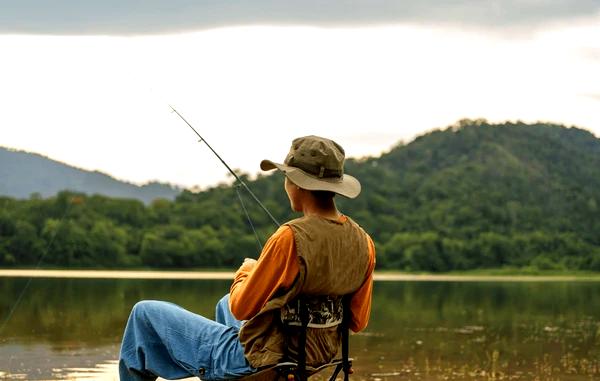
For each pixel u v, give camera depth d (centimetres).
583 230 11806
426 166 13762
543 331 2539
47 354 1728
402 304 3797
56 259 7350
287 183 720
